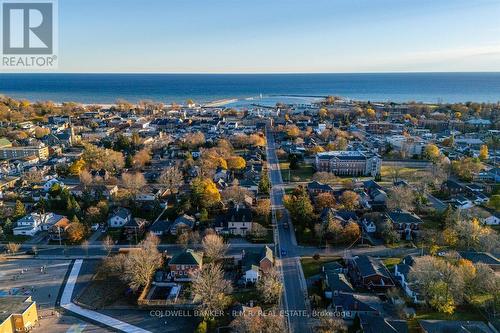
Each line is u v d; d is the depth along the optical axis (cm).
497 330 9669
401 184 19688
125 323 10544
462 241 14125
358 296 10762
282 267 13188
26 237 15775
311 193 19388
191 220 16225
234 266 13200
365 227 15950
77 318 10775
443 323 9769
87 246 14962
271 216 17400
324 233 14800
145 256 12306
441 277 10862
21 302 10631
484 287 10850
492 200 17688
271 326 9438
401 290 11669
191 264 12438
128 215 16975
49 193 19275
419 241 14812
